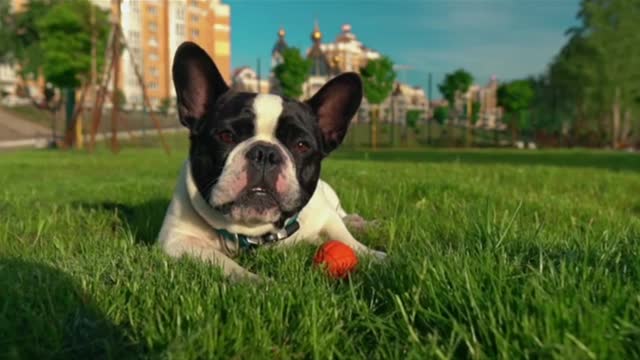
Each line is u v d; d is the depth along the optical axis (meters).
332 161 3.96
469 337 0.47
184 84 0.89
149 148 7.77
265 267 0.78
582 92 12.23
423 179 1.82
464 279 0.54
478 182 1.86
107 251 0.77
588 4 12.40
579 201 1.49
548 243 0.75
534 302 0.48
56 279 0.61
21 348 0.48
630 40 11.99
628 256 0.64
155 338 0.49
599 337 0.44
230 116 0.85
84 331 0.52
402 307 0.52
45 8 10.87
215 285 0.58
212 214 0.87
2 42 11.31
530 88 12.82
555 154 7.11
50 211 1.25
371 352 0.50
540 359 0.43
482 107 15.06
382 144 12.11
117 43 5.50
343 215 1.19
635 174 2.50
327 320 0.53
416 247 0.76
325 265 0.72
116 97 5.59
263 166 0.82
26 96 13.60
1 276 0.61
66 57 7.11
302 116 0.88
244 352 0.48
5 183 2.18
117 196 1.64
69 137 7.23
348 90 0.94
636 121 12.09
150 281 0.62
